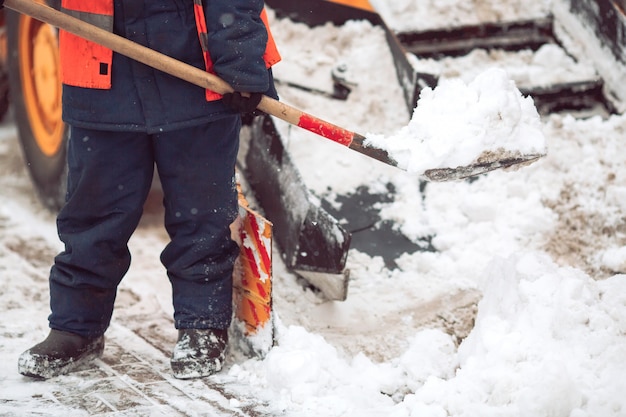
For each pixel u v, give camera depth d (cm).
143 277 816
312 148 787
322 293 710
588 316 567
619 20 855
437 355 619
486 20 896
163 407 562
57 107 916
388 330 675
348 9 861
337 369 603
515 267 621
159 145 594
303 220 673
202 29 569
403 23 872
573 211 769
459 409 535
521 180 794
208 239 610
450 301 697
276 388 584
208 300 616
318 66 832
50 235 916
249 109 570
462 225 763
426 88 593
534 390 514
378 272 727
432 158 570
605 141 821
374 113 811
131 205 602
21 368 595
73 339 610
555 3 913
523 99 585
